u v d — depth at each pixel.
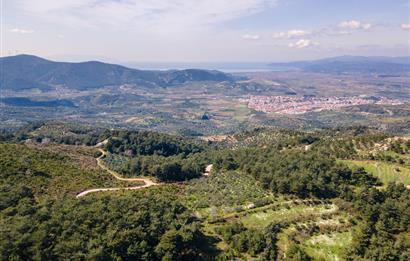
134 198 80.44
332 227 81.62
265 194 102.00
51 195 92.25
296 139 163.62
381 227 79.56
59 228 61.28
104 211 69.38
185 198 103.50
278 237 78.94
